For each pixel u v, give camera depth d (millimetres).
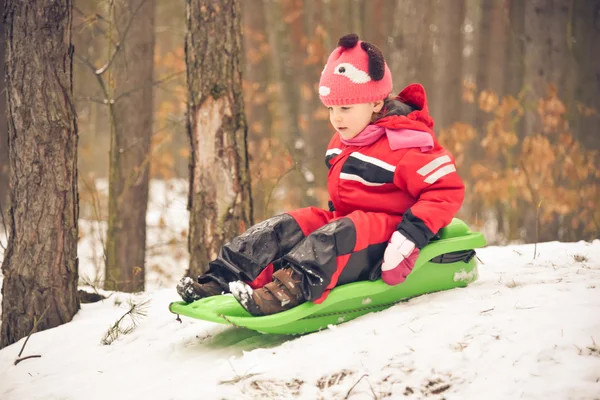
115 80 7750
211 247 5566
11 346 4160
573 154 10555
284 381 3057
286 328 3504
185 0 5656
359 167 3732
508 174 11250
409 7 14031
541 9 10828
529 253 4988
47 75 4285
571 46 11469
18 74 4281
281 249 3756
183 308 3568
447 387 2881
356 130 3787
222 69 5551
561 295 3480
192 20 5578
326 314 3598
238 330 3854
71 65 4441
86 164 15336
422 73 14594
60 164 4375
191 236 5684
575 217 10797
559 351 2926
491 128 11789
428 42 14703
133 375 3490
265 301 3420
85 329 4230
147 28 7875
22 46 4266
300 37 14469
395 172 3629
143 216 7590
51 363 3826
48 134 4316
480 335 3135
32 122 4297
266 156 10984
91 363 3734
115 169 7336
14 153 4371
